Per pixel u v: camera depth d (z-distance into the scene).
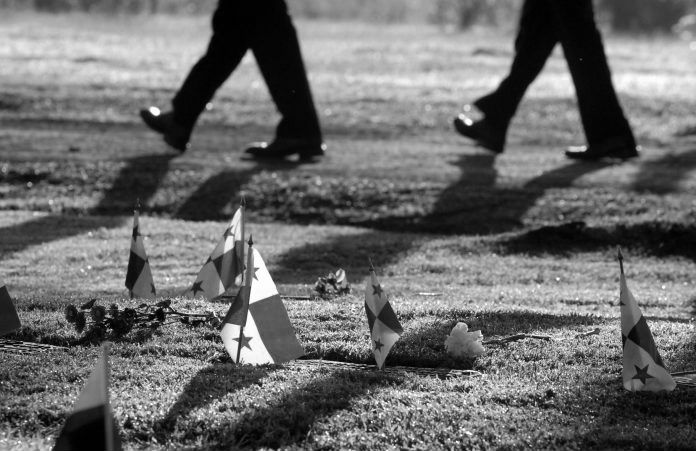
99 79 29.59
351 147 21.80
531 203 16.94
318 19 64.50
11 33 43.03
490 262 13.55
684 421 6.46
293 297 10.04
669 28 57.09
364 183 17.86
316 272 12.59
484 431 6.14
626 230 14.96
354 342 8.02
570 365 7.55
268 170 18.80
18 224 15.14
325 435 6.06
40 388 6.74
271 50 19.61
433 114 26.03
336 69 35.34
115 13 58.84
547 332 8.54
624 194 17.25
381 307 7.24
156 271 12.19
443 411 6.42
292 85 19.78
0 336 8.05
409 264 13.18
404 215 16.64
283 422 6.22
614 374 7.34
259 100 27.38
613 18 57.59
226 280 8.70
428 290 11.41
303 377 7.11
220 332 8.16
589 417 6.46
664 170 19.42
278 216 16.84
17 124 23.39
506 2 60.16
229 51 19.42
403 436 6.07
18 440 5.93
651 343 6.87
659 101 28.14
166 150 20.61
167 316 8.66
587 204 16.80
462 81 32.72
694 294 11.91
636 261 14.11
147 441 6.04
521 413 6.49
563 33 19.47
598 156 20.14
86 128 23.33
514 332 8.52
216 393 6.67
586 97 19.94
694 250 14.59
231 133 23.44
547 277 12.76
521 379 7.20
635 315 6.86
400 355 7.71
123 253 13.09
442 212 16.69
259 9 19.39
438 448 5.95
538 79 32.72
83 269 12.05
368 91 29.67
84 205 16.94
